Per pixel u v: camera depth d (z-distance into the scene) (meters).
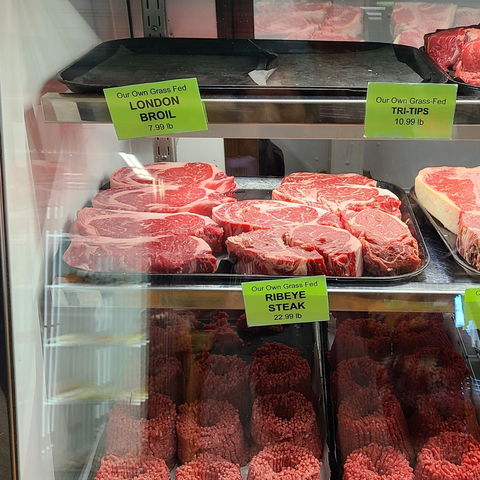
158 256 0.96
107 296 0.93
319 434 1.03
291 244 1.02
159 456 1.00
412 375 1.10
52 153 0.91
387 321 1.24
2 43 0.69
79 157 1.08
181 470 0.97
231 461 1.01
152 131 0.79
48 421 0.87
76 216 1.07
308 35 1.07
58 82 0.89
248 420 1.10
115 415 1.02
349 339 1.17
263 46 1.05
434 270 1.00
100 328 0.99
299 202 1.21
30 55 0.79
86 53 1.00
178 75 0.92
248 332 1.22
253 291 0.92
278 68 0.98
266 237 1.04
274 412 1.05
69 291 0.91
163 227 1.08
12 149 0.73
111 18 1.06
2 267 0.71
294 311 0.93
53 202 0.92
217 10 1.05
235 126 0.82
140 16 1.09
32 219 0.81
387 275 0.98
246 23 1.06
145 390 1.07
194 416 1.05
